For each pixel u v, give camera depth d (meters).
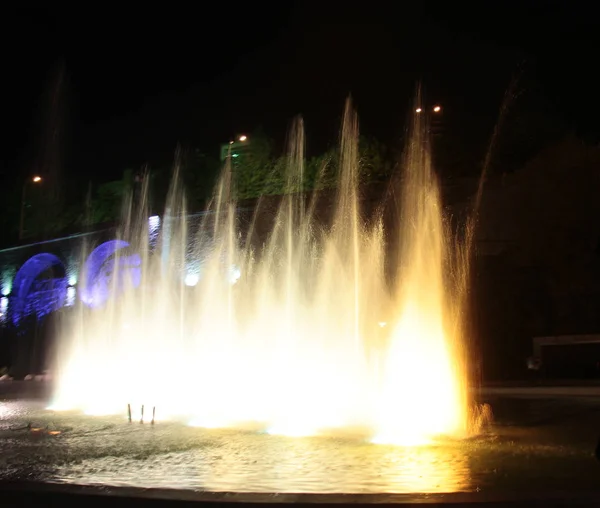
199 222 33.97
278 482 6.97
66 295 39.53
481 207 28.58
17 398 21.66
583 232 27.92
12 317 42.12
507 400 17.47
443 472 7.50
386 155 33.84
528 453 8.88
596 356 25.22
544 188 28.59
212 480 7.11
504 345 26.69
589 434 10.83
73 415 15.70
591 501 5.29
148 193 43.16
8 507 5.56
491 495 5.39
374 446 9.71
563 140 29.86
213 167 41.12
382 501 5.19
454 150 32.91
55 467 8.05
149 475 7.43
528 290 27.56
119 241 37.28
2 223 46.25
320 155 36.66
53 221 45.22
